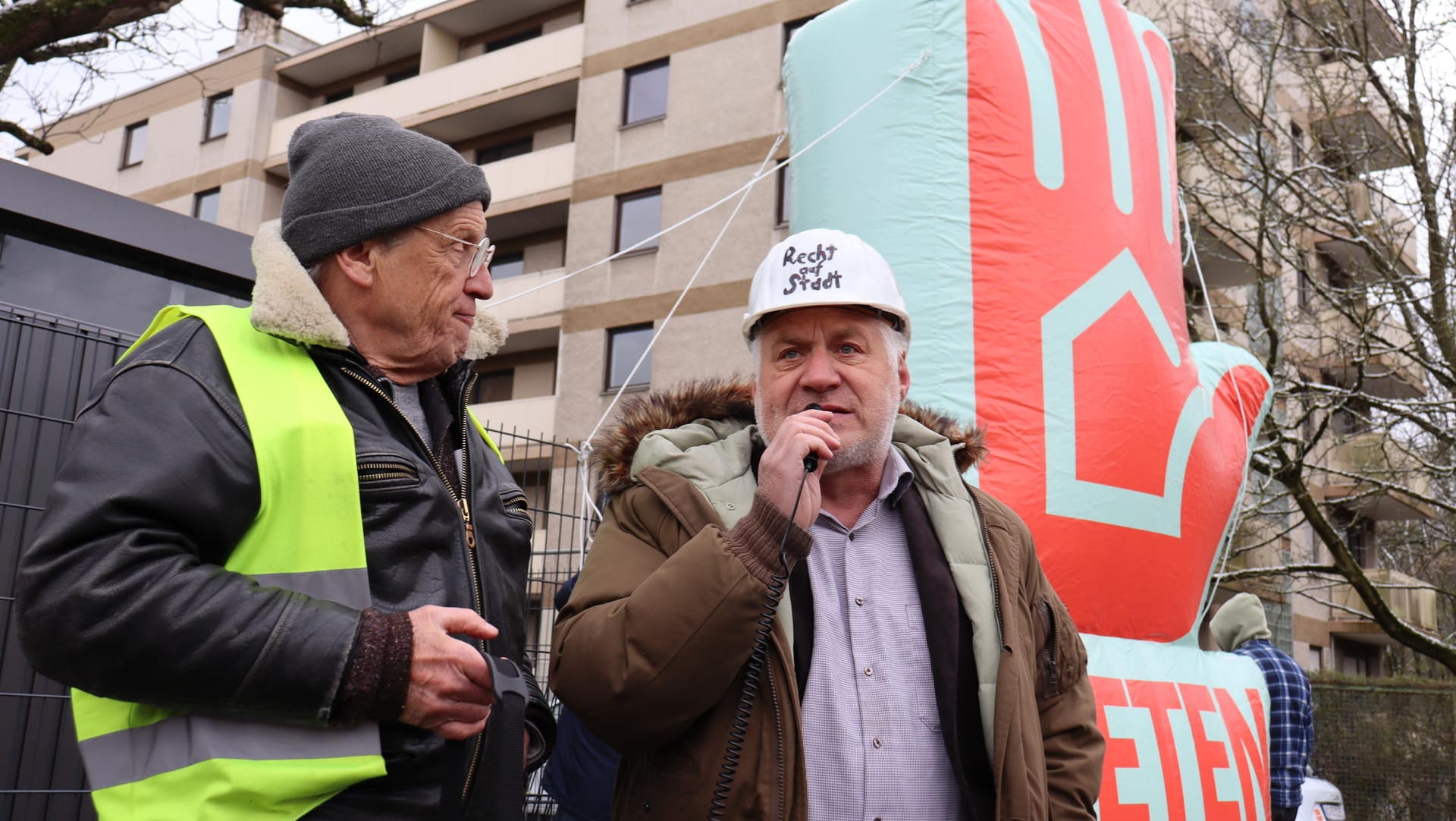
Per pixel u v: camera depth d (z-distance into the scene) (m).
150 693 1.36
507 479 1.95
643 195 20.59
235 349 1.58
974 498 2.26
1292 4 11.73
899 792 1.95
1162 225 4.33
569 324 20.69
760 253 18.83
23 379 3.96
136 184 28.92
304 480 1.53
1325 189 11.73
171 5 7.05
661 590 1.84
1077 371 3.73
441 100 24.12
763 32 19.81
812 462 1.89
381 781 1.52
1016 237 3.77
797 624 2.03
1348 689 13.76
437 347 1.75
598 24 21.94
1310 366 12.73
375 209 1.67
